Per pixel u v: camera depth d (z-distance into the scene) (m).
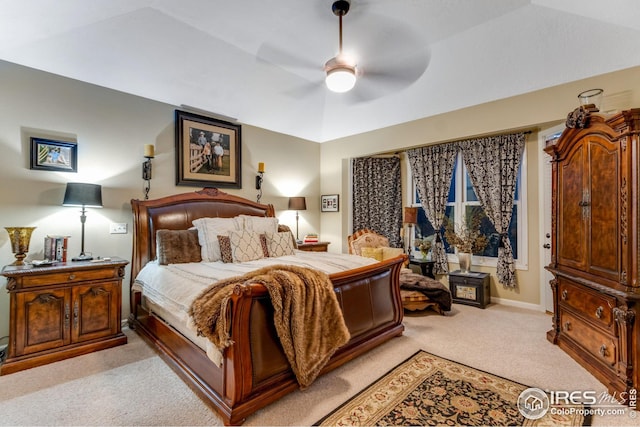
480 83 3.61
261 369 1.86
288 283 1.95
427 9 2.71
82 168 3.16
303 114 4.88
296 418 1.83
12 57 2.75
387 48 3.28
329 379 2.27
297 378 2.01
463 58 3.37
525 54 3.15
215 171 4.23
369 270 2.70
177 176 3.85
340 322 2.16
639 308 1.95
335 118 5.05
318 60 3.52
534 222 4.09
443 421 1.81
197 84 3.65
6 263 2.74
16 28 2.41
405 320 3.61
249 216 3.94
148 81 3.41
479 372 2.37
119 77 3.26
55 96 3.01
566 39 2.89
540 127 3.96
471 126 3.98
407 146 4.64
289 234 3.92
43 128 2.94
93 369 2.42
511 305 4.24
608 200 2.22
